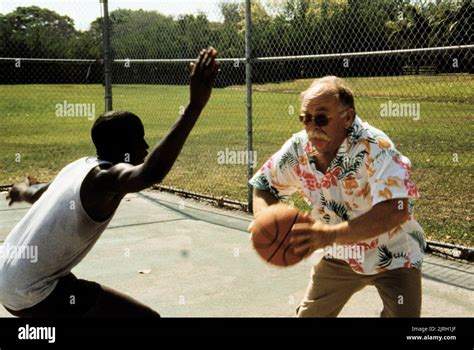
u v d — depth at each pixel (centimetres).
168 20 1159
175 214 748
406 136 1386
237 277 507
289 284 489
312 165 286
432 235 615
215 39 1081
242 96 2542
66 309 264
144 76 1573
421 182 896
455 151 1176
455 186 859
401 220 256
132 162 271
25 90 2866
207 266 538
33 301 258
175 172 1048
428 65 876
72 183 253
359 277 298
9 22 2097
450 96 1131
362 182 271
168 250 590
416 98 1227
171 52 1174
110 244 613
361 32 827
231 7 926
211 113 2106
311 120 267
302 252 260
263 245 268
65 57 1998
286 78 1385
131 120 268
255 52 1023
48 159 1207
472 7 642
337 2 867
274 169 301
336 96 264
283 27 952
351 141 268
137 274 518
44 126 1844
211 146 1339
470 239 595
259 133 1561
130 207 792
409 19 709
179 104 2125
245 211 758
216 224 694
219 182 948
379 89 1329
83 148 1356
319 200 292
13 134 1638
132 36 1232
